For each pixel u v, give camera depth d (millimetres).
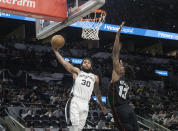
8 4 6109
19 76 19562
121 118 4039
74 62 22031
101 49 24359
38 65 20906
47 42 24703
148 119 15828
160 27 27625
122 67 4227
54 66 21297
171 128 14664
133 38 28672
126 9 25750
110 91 4160
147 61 25172
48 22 7168
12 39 22125
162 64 25297
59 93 18109
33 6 6324
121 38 28719
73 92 4320
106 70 22031
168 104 19609
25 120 13430
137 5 25703
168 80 23969
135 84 22031
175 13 27281
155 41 29344
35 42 22281
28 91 17406
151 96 20609
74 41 28891
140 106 17625
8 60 20359
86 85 4293
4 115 13883
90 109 16125
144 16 26906
